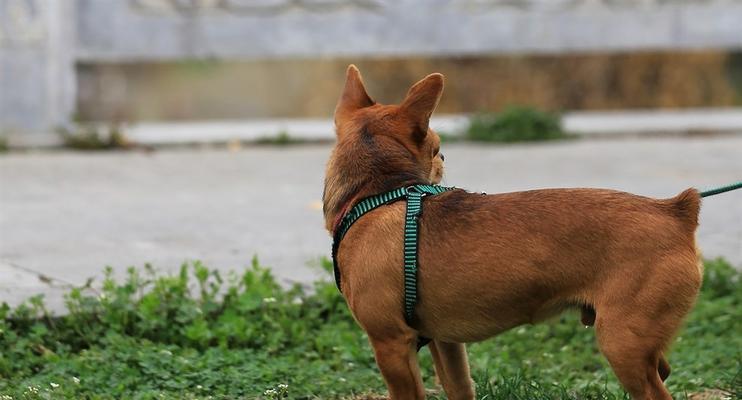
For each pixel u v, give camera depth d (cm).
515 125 1764
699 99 2294
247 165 1558
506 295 570
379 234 586
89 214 1220
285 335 789
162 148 1706
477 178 1420
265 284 841
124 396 673
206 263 987
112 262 987
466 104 2294
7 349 747
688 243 561
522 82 2297
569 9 1816
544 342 830
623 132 1802
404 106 621
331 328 809
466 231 577
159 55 1753
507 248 569
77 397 675
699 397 698
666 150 1661
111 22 1738
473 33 1802
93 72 2311
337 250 603
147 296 789
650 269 552
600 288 559
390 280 580
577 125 1839
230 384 696
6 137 1681
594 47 1827
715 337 827
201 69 2453
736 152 1634
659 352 556
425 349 783
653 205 571
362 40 1781
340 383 709
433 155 638
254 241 1087
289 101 2405
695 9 1833
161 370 711
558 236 564
